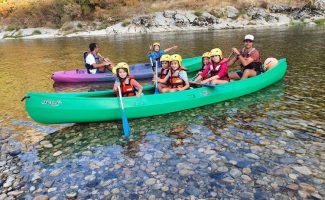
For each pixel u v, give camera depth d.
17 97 10.37
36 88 11.59
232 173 5.11
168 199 4.56
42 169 5.59
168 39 26.36
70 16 39.88
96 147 6.37
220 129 6.89
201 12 36.72
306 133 6.40
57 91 11.06
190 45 21.38
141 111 7.62
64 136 6.96
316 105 7.95
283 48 17.19
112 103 7.31
